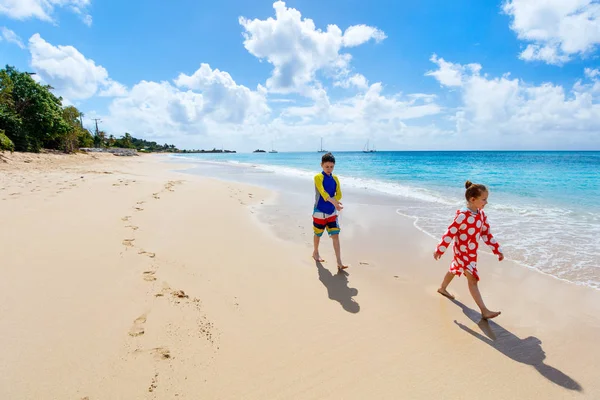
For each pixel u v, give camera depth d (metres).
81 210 6.49
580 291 4.05
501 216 8.22
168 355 2.47
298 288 3.99
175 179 15.11
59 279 3.46
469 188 3.51
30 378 2.10
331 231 4.77
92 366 2.26
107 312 2.94
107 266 3.91
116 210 6.78
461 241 3.55
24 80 29.12
